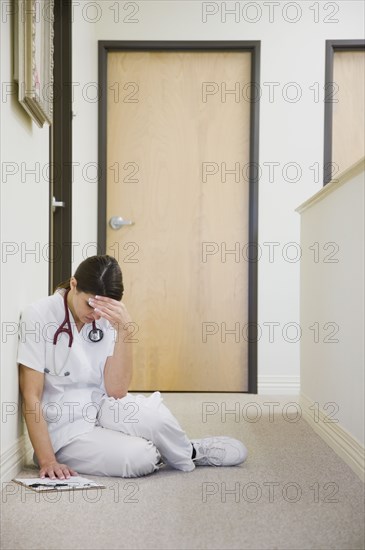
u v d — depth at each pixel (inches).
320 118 153.4
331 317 102.0
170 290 156.0
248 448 97.4
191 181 155.9
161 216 155.9
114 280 81.0
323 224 108.4
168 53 155.3
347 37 152.9
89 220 145.5
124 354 85.0
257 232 153.5
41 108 83.8
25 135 84.8
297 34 153.3
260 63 153.3
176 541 59.3
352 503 71.6
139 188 155.7
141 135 155.4
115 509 68.1
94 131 151.0
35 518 65.0
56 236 122.0
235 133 155.6
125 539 59.6
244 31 153.3
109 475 81.0
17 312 81.3
